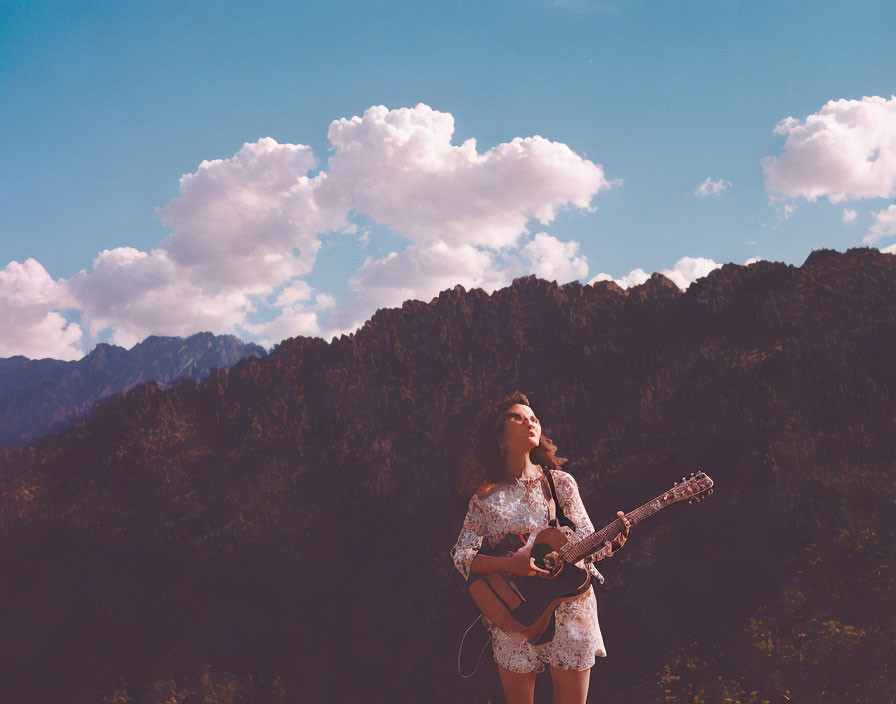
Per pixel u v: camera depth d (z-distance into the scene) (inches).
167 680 2491.4
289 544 3043.8
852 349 2659.9
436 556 2775.6
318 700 2365.9
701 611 1811.0
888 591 1577.3
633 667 1808.6
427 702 2234.3
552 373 3526.1
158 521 3312.0
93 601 2886.3
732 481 2268.7
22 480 3873.0
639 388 3065.9
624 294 3964.1
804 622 1606.8
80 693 2524.6
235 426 4047.7
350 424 3668.8
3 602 2861.7
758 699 1440.7
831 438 2281.0
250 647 2603.3
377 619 2620.6
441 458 3228.3
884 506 1919.3
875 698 1353.3
